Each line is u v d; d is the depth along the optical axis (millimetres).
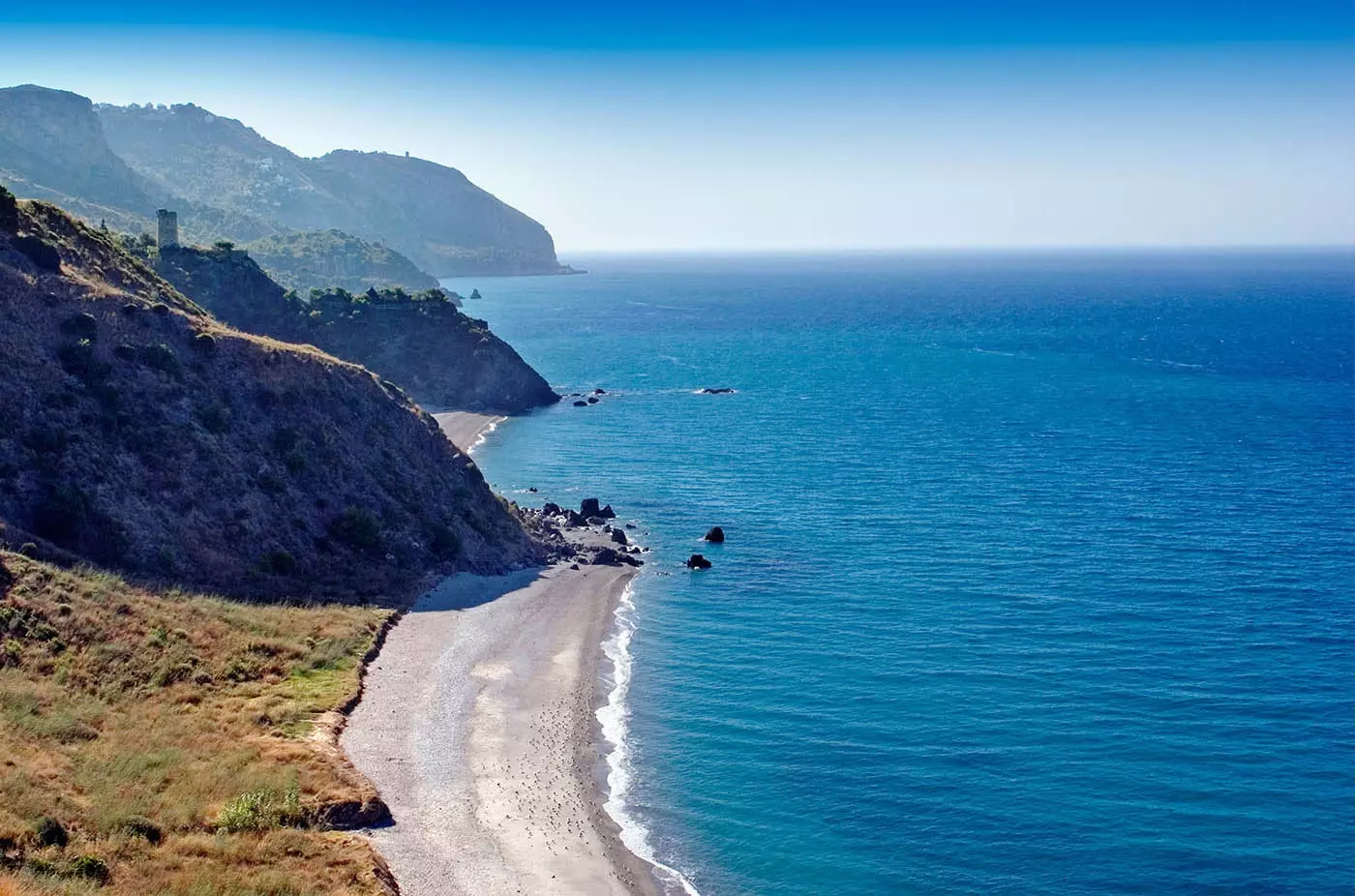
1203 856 48906
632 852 49344
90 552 71125
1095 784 54844
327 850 44656
